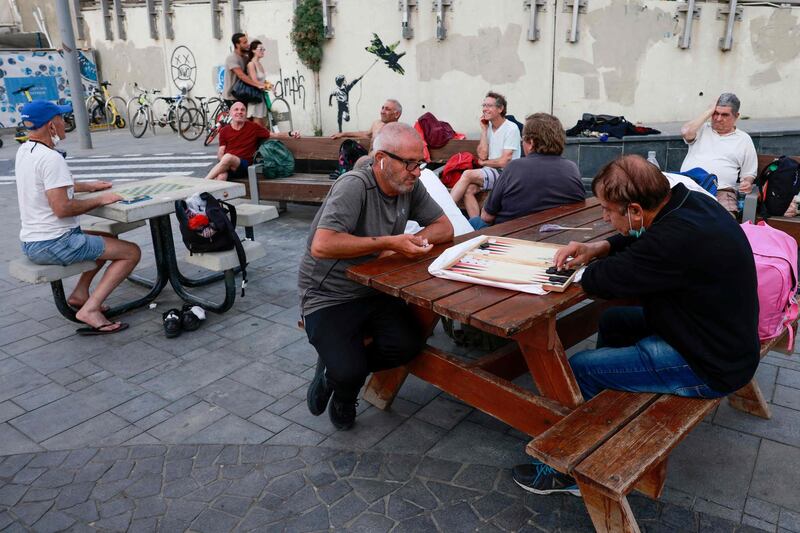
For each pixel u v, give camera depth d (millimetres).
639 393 2561
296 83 12094
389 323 3029
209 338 4395
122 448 3176
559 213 3867
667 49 9734
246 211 5141
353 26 11031
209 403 3570
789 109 9906
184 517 2676
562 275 2674
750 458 2945
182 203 4441
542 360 2654
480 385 2855
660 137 7227
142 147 13352
